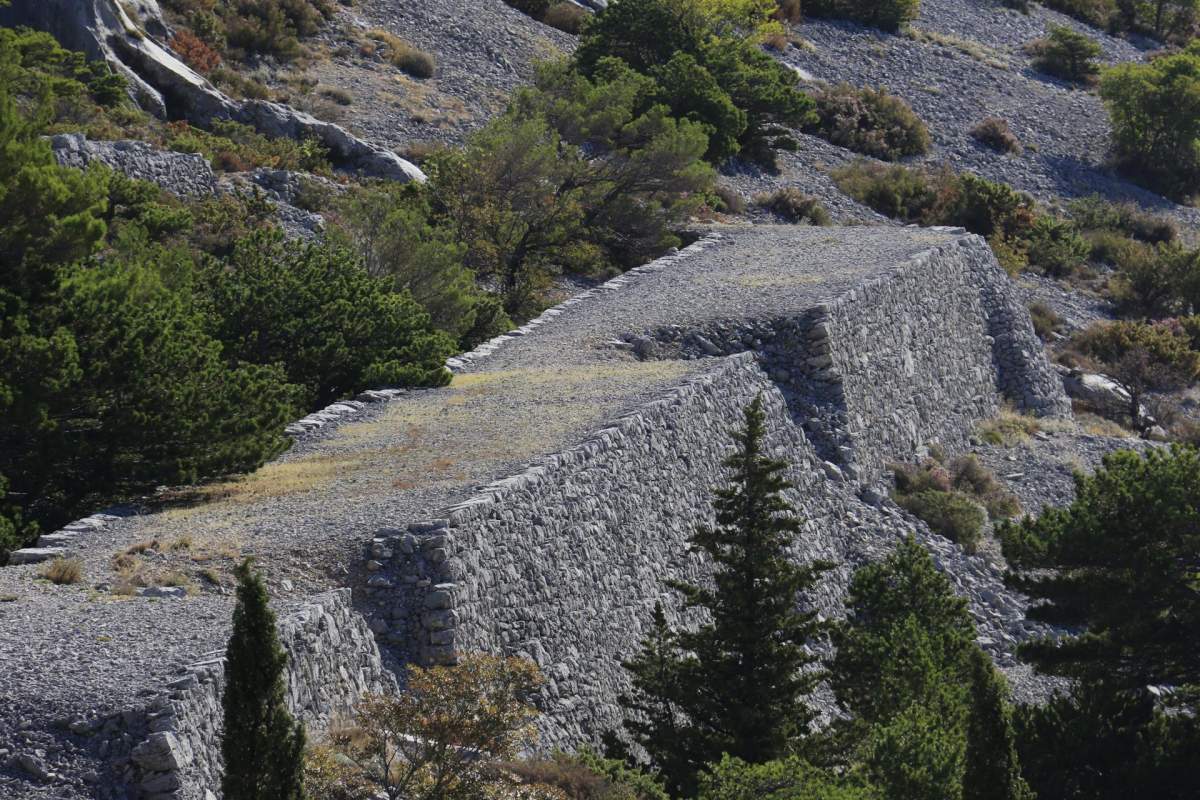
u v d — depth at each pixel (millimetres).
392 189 110062
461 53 150375
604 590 60812
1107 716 57375
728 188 139500
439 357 81062
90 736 37500
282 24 137875
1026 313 125500
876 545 85875
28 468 58125
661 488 68625
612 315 96312
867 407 95312
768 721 50219
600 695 57719
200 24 132125
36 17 112188
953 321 113625
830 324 92688
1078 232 162000
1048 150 186125
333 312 79250
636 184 119750
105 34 114938
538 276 108938
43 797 35938
